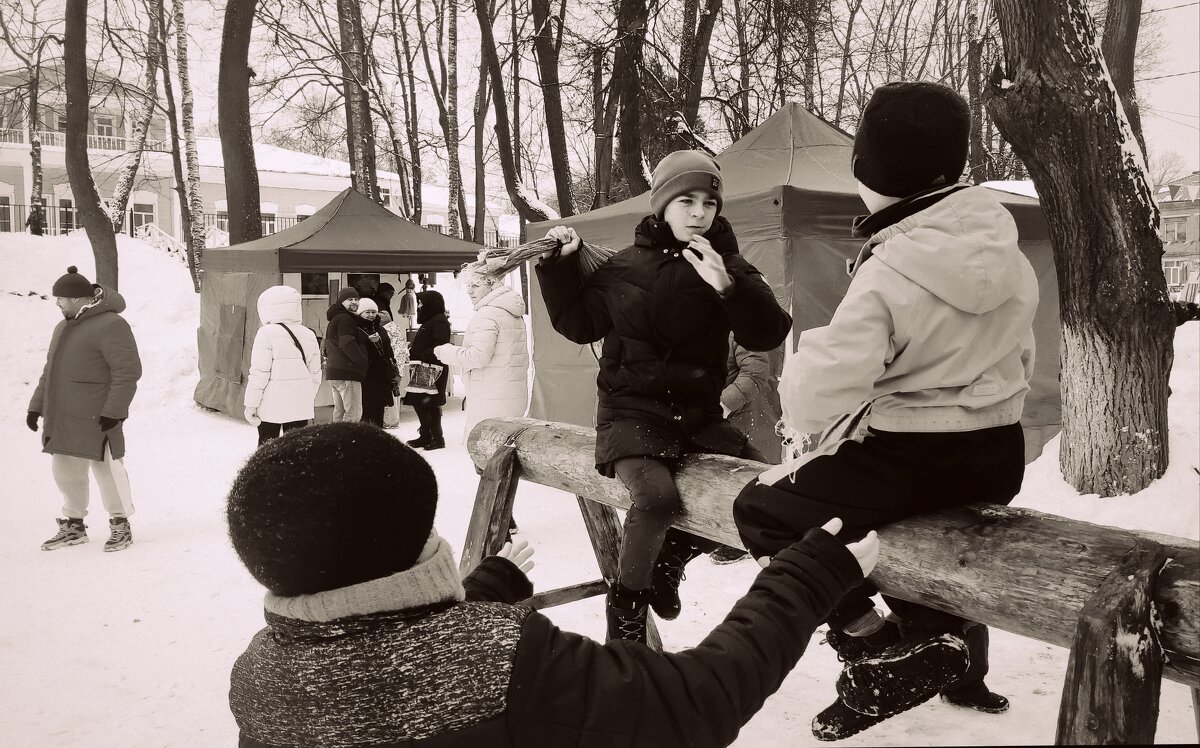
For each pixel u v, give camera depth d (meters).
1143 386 5.28
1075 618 1.48
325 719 1.02
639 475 2.39
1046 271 7.06
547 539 5.69
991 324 1.66
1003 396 1.67
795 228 5.91
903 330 1.60
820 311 6.03
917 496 1.69
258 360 7.21
